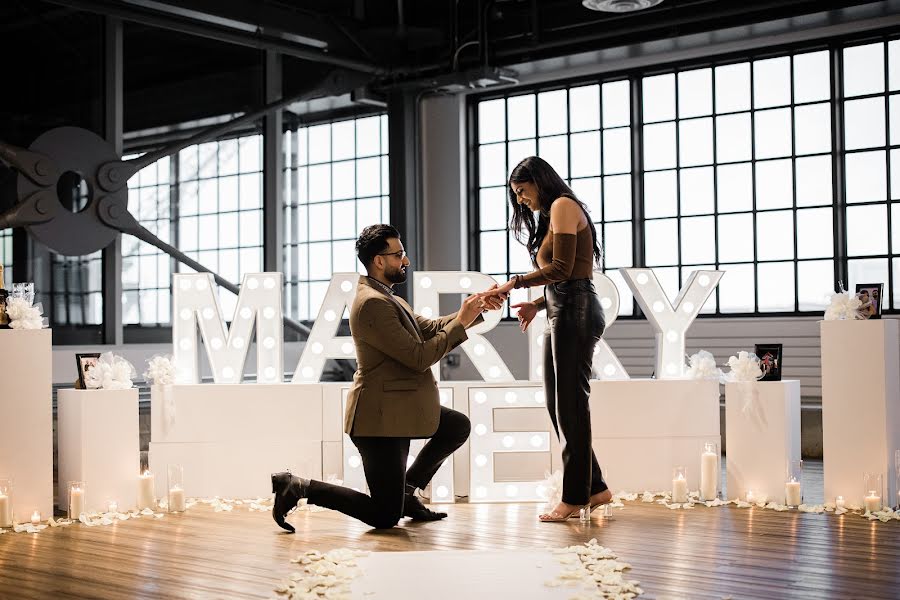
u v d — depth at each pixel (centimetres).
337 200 878
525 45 738
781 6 654
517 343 831
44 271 662
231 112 796
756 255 752
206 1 673
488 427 472
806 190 732
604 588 291
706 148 774
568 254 398
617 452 479
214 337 502
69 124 684
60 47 679
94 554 357
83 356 462
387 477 392
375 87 805
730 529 389
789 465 439
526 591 291
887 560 331
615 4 588
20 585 311
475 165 867
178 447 483
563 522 409
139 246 723
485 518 422
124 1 637
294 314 876
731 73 762
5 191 631
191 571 328
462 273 493
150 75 736
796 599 283
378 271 414
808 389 705
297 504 421
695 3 674
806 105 731
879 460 424
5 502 411
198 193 771
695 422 482
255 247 812
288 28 733
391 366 396
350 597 286
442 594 288
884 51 699
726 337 739
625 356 784
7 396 425
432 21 808
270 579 317
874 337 424
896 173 696
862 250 711
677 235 786
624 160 808
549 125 839
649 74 796
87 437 442
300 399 488
